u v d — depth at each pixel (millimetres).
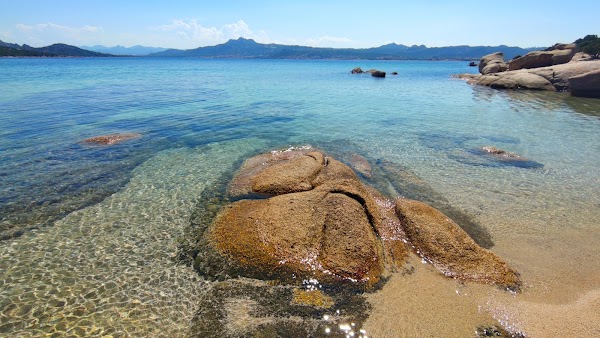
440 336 8289
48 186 15984
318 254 10602
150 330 8406
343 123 29688
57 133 24031
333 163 16094
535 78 52094
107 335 8234
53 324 8523
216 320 8719
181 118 30031
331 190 13188
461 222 13523
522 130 27578
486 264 10562
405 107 37969
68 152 20328
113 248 11594
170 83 59656
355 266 10141
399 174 18156
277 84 61375
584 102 40656
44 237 12125
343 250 10516
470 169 19031
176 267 10672
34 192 15359
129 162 19219
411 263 10727
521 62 62688
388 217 13008
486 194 15984
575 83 44938
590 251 11781
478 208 14664
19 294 9453
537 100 42469
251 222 12031
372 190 15727
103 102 37031
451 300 9359
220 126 27609
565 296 9672
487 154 21422
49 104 34688
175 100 39594
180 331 8422
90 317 8750
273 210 12312
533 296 9648
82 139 22766
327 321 8680
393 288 9719
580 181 17516
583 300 9484
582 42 100562
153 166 18797
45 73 75188
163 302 9281
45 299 9297
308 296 9430
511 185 16984
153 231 12648
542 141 24469
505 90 53312
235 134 25391
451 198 15547
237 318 8766
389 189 16391
